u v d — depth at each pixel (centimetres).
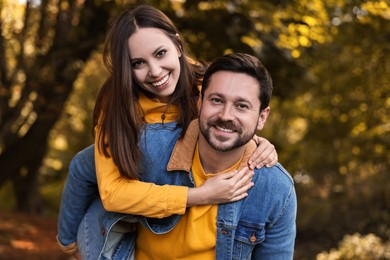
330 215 1364
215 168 283
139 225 300
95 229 308
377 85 1225
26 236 1070
